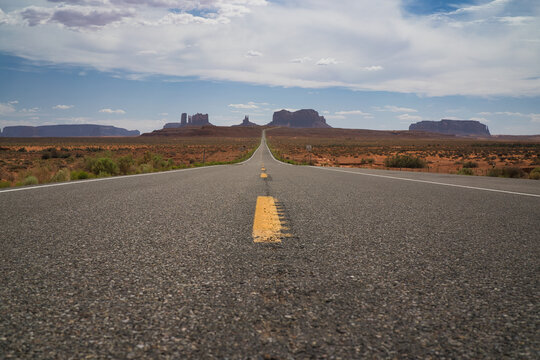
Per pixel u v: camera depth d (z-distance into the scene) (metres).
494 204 4.16
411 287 1.47
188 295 1.36
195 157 59.50
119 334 1.06
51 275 1.58
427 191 5.66
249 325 1.12
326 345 1.00
